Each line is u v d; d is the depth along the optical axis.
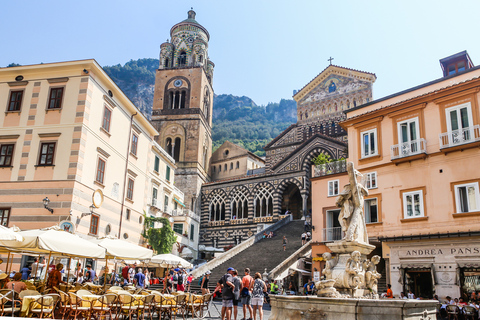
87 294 13.37
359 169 29.47
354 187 11.80
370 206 28.34
